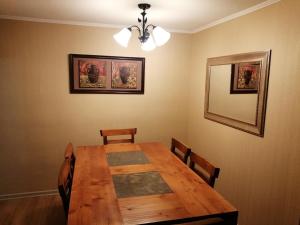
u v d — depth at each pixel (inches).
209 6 89.8
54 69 122.0
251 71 89.8
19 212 113.2
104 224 50.6
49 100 123.8
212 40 118.0
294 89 72.4
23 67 118.0
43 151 126.6
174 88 141.9
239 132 99.0
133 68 133.0
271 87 81.3
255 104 88.0
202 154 130.6
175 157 92.9
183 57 140.4
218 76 112.3
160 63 137.3
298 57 70.9
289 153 74.5
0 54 114.3
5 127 119.9
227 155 107.7
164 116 142.6
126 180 72.0
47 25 117.9
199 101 132.7
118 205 58.1
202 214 54.9
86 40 124.1
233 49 101.7
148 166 83.4
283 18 75.8
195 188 67.6
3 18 112.0
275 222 80.4
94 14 106.0
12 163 123.3
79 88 126.8
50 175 129.3
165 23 120.2
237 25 98.7
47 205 119.7
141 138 140.9
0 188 123.5
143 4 88.0
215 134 117.2
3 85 116.8
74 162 92.7
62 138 128.3
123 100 134.5
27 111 121.6
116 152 97.7
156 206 57.9
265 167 84.7
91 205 57.9
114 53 129.1
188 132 147.1
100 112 131.9
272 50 80.5
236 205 101.7
